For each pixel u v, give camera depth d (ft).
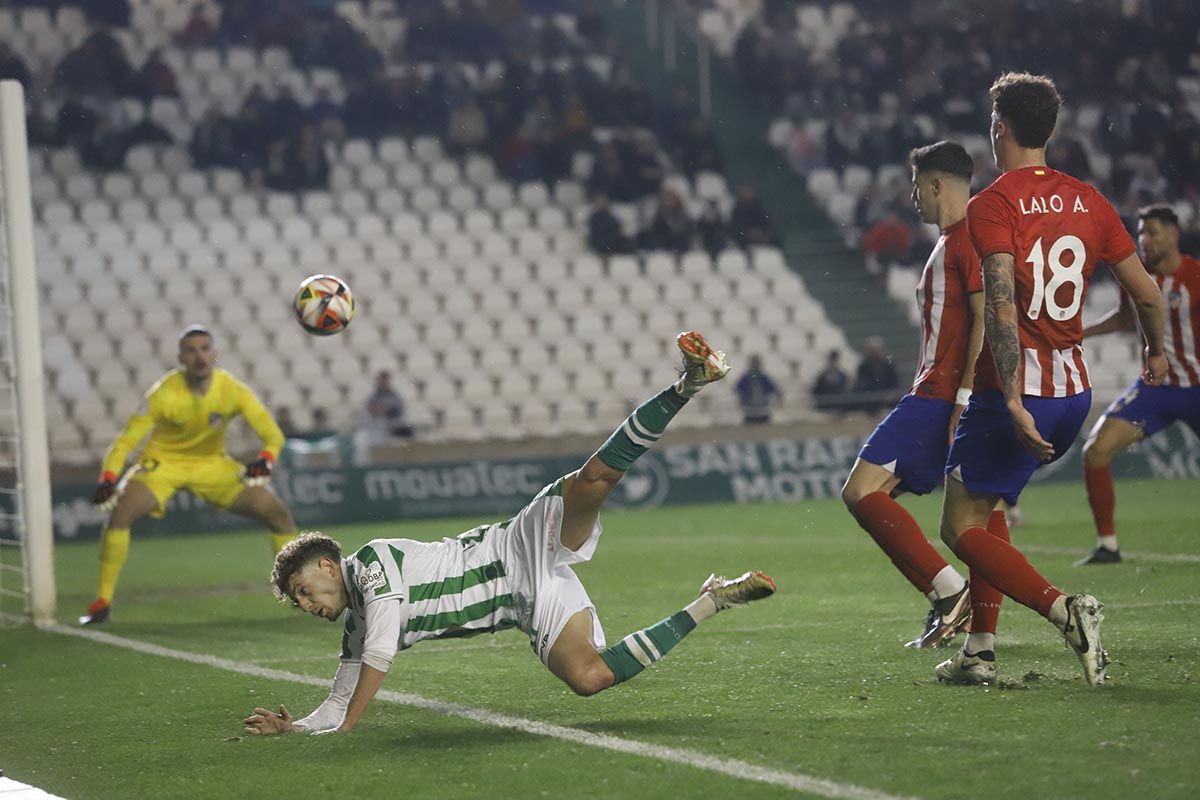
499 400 252.21
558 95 294.87
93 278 249.96
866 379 236.63
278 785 52.60
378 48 302.25
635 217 285.43
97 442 226.58
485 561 59.98
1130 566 113.39
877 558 132.05
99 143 264.31
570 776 51.44
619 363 262.88
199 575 147.43
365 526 204.13
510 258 272.31
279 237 263.49
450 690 71.46
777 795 47.26
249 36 290.56
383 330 256.73
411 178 283.18
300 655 87.45
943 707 60.44
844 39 309.63
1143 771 48.03
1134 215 292.81
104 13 285.23
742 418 240.94
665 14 323.16
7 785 54.95
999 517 74.79
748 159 305.12
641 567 135.03
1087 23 312.91
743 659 77.00
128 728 65.82
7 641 99.40
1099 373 266.36
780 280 278.26
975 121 304.30
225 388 113.09
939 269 71.77
